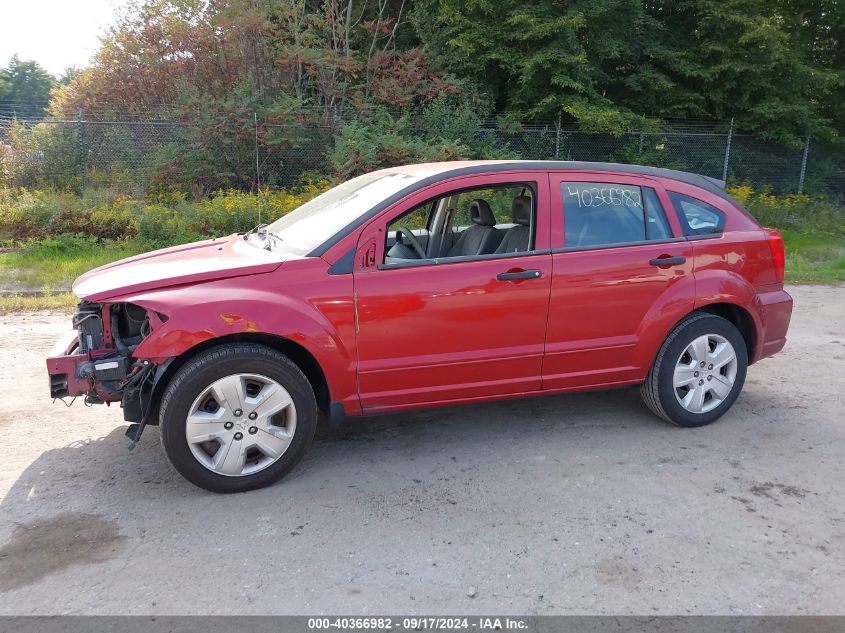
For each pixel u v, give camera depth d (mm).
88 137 13617
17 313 7840
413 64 16578
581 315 4387
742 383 4898
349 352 3947
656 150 17391
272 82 16328
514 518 3574
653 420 4957
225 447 3746
